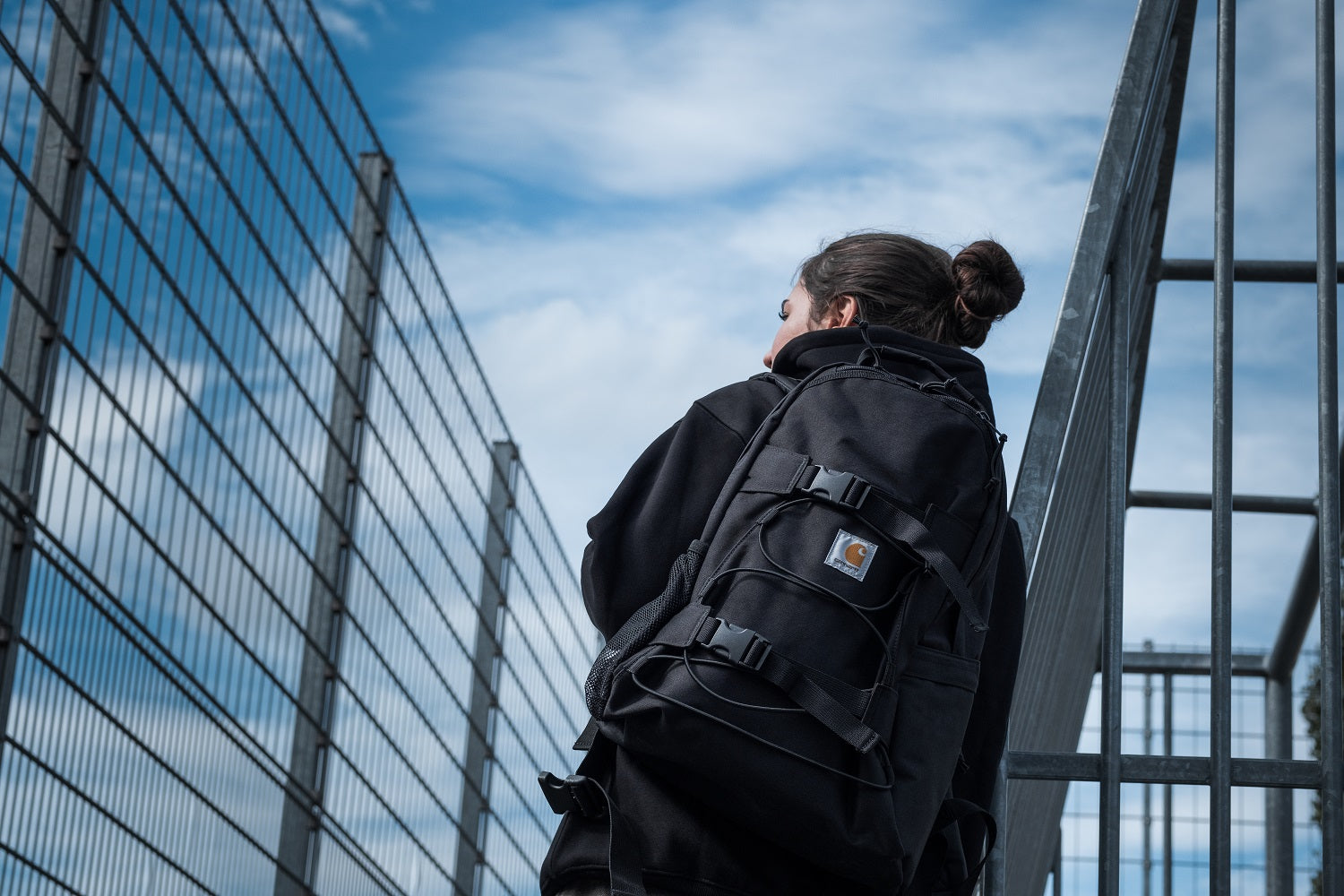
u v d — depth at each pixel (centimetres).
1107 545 184
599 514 134
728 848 121
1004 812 174
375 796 891
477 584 1109
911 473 127
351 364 887
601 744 127
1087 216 188
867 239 158
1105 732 176
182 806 646
